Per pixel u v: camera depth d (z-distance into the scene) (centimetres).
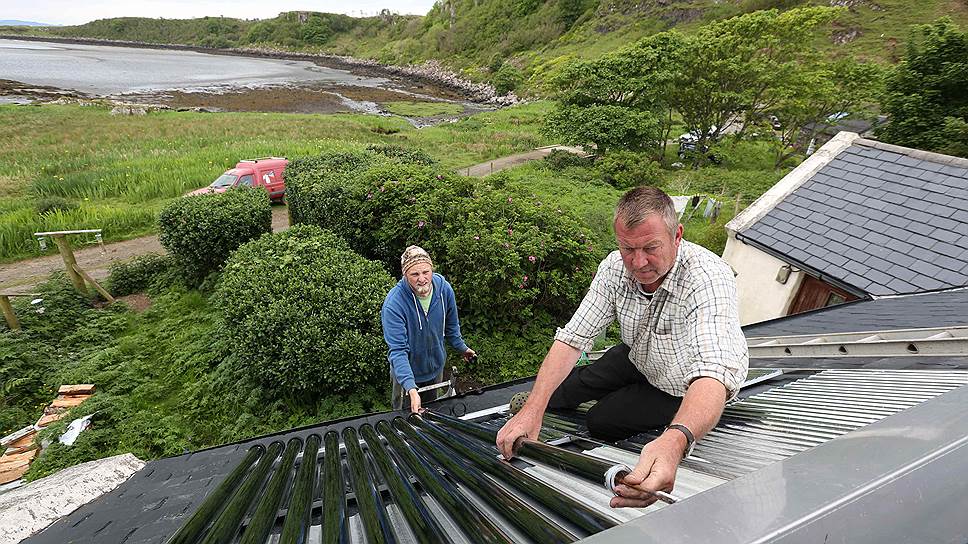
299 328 599
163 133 3216
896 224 760
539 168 2453
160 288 1045
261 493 167
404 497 144
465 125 4000
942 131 1775
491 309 808
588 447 213
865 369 279
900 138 1916
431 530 111
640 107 2589
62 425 619
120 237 1380
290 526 123
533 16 9131
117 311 958
